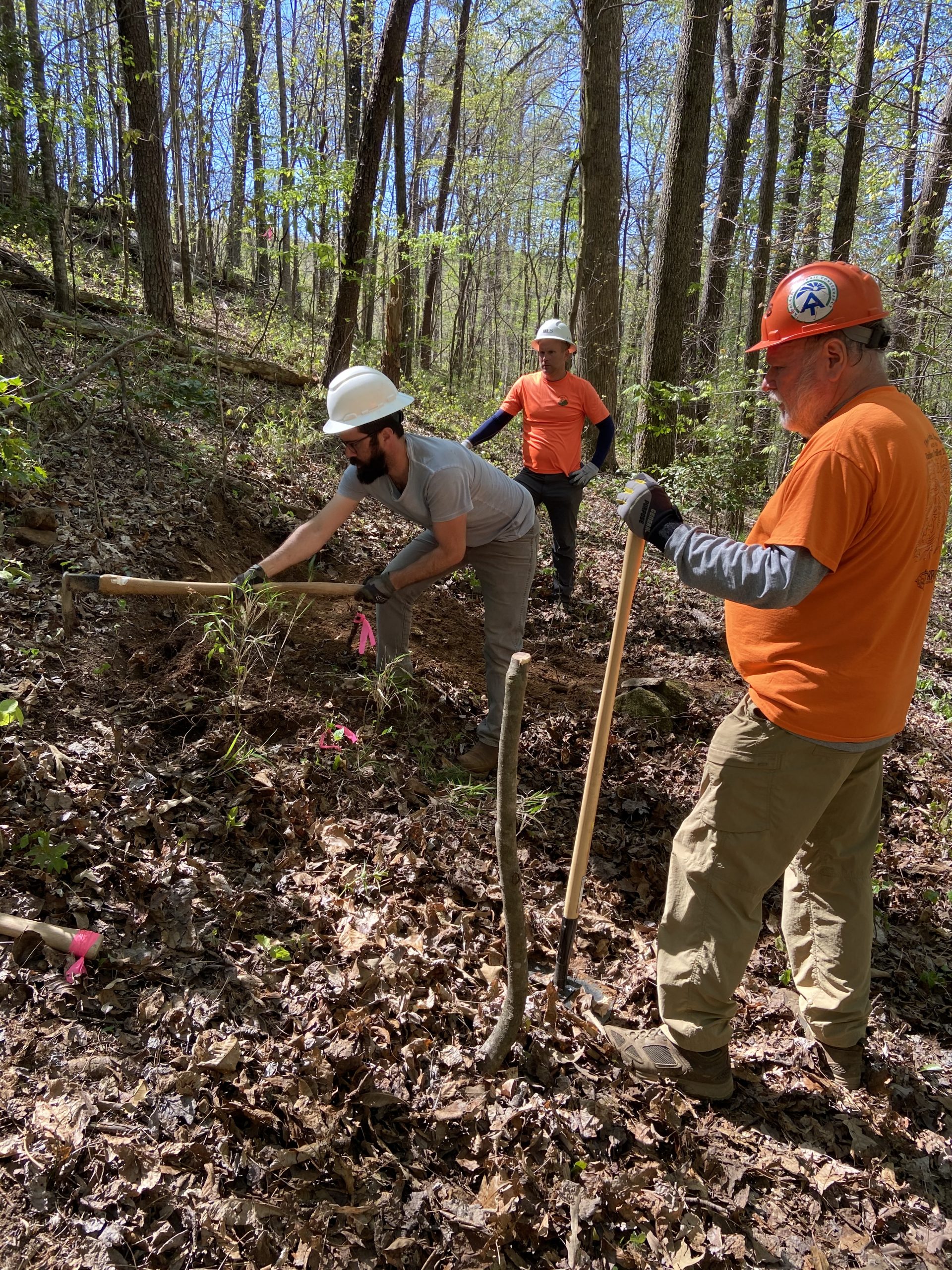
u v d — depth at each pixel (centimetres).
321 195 971
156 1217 180
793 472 211
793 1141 240
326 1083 215
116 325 839
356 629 451
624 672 530
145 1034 219
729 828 230
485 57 2342
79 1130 190
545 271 3180
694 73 866
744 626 233
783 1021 282
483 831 343
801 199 1195
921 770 472
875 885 360
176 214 1775
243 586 321
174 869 269
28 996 218
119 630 369
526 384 569
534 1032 250
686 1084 246
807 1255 209
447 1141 214
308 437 695
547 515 781
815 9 1098
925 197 1104
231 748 317
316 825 312
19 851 257
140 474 492
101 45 1090
